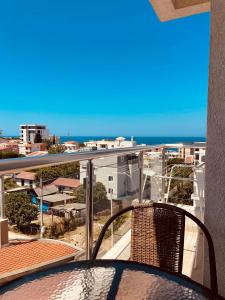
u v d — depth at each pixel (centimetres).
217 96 133
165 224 142
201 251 209
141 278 101
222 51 131
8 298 88
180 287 95
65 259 172
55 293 93
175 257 138
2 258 160
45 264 160
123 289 95
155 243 143
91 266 109
